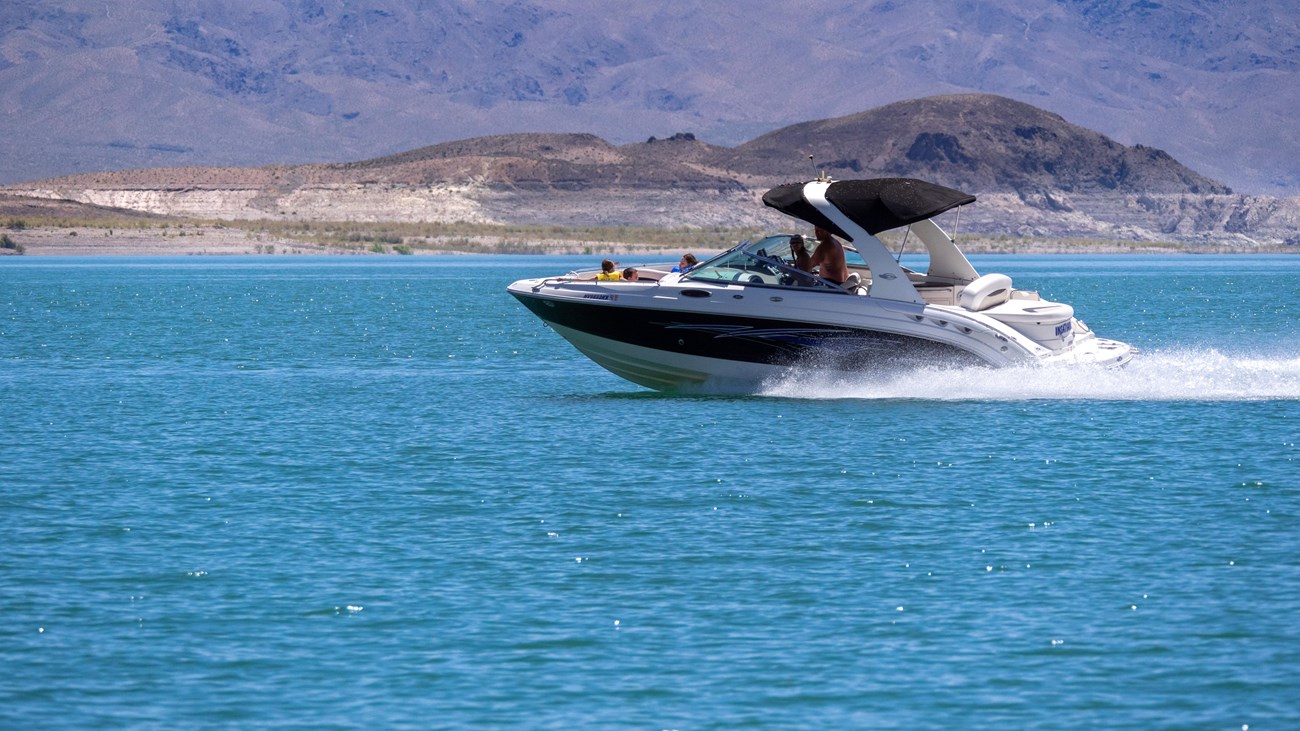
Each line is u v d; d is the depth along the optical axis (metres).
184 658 43.84
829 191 90.06
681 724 39.22
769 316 90.12
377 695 41.09
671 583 51.19
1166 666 42.94
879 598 49.38
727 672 42.72
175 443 81.31
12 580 51.53
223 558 54.47
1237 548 55.44
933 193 90.69
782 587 50.66
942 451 75.88
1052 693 41.06
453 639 45.44
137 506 63.56
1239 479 68.12
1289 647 44.34
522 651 44.41
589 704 40.50
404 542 56.91
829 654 44.09
